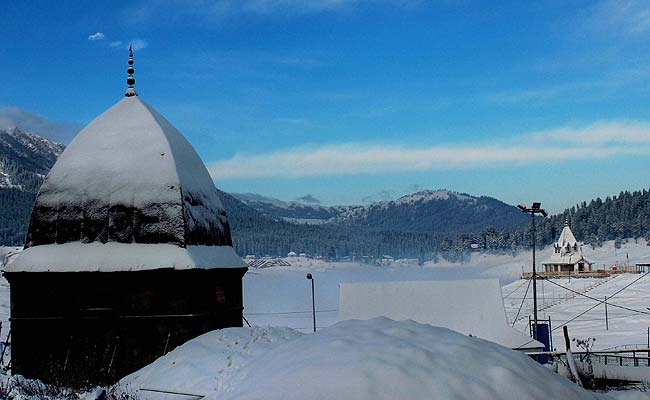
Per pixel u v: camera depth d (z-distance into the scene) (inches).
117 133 1024.2
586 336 2358.5
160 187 976.9
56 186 994.7
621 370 1054.4
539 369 368.8
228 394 376.2
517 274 6973.4
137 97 1076.5
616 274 4421.8
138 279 941.2
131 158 996.6
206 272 965.8
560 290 4079.7
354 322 419.2
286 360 365.4
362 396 316.2
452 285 1749.5
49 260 953.5
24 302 965.2
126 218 966.4
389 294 1754.4
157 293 942.4
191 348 717.9
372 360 339.6
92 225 968.9
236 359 663.1
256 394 337.4
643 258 7135.8
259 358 401.1
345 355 349.4
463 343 372.8
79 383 877.8
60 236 974.4
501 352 373.7
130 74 1086.4
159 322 940.0
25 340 959.0
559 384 357.4
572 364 938.7
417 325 410.0
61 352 948.0
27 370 950.4
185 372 659.4
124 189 976.3
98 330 943.7
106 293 946.1
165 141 1016.9
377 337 377.4
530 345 1608.0
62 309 952.3
